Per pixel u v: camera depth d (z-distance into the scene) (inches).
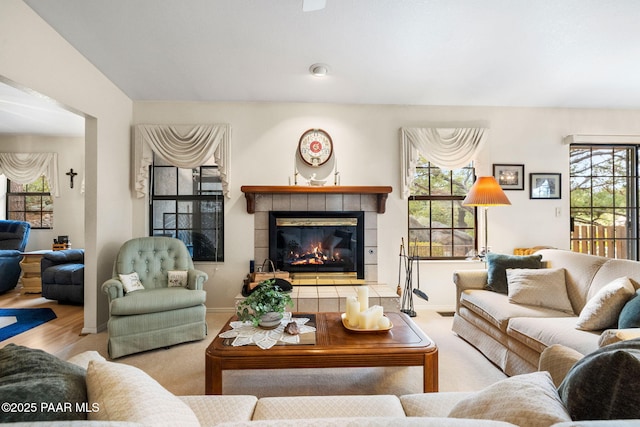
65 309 136.4
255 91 125.3
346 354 62.4
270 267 134.1
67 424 20.1
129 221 132.8
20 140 189.0
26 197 195.3
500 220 139.2
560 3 73.7
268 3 74.1
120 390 26.9
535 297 85.7
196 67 106.2
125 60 102.3
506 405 28.3
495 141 139.9
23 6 76.8
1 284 159.8
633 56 97.7
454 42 90.4
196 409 41.7
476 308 94.9
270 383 76.2
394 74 110.4
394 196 137.8
